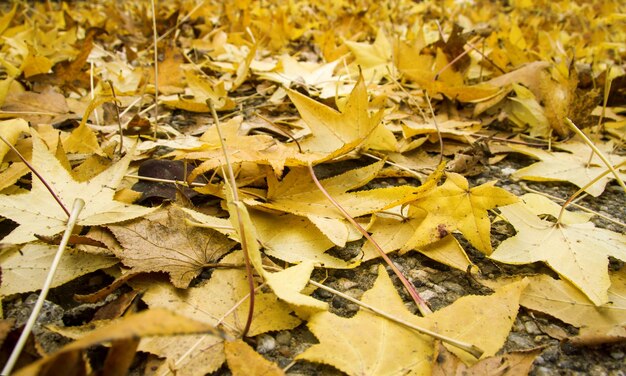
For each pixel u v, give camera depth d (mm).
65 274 340
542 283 359
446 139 652
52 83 756
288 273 317
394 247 401
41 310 325
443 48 771
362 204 422
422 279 380
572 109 633
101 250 363
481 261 403
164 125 662
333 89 747
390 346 291
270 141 513
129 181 471
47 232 353
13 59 920
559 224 411
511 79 759
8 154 481
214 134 532
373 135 574
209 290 333
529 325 335
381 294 332
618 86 730
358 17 1339
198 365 277
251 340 312
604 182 517
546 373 295
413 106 771
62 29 1312
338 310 345
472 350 275
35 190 377
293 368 294
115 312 305
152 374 278
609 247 382
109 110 650
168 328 172
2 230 403
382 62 886
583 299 345
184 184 434
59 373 201
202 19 1409
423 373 276
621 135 667
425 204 401
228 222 389
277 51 1189
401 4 2014
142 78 816
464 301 317
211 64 949
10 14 995
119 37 1186
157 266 339
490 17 1699
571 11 1667
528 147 616
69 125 654
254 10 1472
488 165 603
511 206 425
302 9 1766
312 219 381
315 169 547
